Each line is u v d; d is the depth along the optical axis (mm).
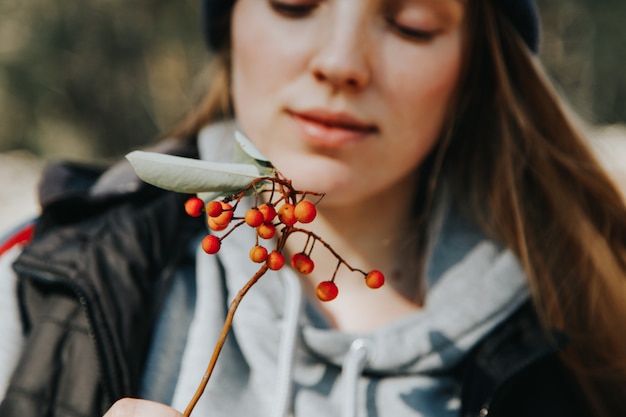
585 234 684
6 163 3281
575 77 3227
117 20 3488
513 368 579
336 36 532
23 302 566
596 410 667
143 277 568
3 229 2236
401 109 558
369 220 616
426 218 642
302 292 580
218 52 683
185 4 3441
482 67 664
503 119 675
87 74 3537
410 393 573
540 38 684
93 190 618
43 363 531
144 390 542
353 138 549
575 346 663
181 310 573
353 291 615
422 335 584
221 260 590
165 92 3471
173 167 402
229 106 678
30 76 3473
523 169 692
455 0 566
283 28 546
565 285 670
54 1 3477
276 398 541
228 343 564
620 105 3441
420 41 559
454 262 624
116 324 539
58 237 572
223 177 405
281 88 549
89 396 526
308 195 563
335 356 570
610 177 710
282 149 559
